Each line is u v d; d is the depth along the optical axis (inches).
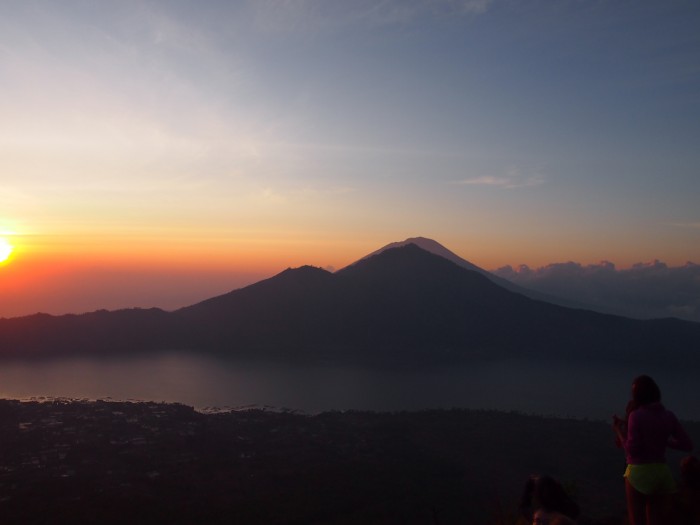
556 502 245.3
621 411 2375.7
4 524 850.1
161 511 936.3
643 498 257.8
